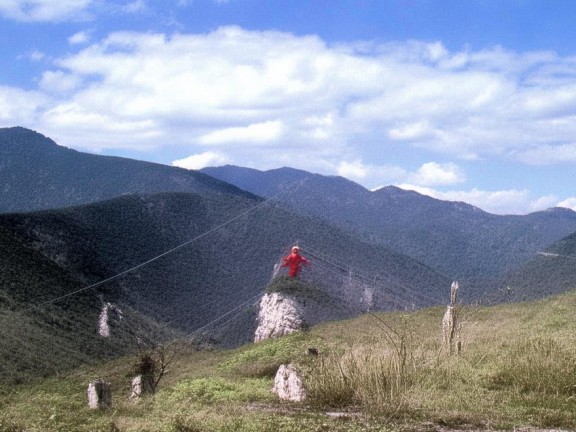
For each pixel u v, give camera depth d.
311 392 14.41
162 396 18.36
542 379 13.93
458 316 20.89
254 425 10.86
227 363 30.84
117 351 61.94
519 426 10.98
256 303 70.81
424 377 14.52
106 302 78.31
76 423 12.72
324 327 40.50
